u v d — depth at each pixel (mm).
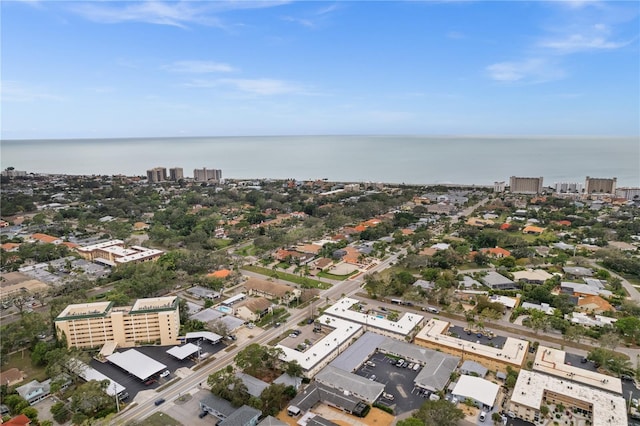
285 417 120312
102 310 167375
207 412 122812
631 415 118625
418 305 199250
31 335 159875
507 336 166125
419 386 133750
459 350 151750
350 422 117625
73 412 121562
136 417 120500
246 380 134500
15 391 128750
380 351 156875
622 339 161625
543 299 197500
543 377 129875
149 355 157875
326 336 163375
